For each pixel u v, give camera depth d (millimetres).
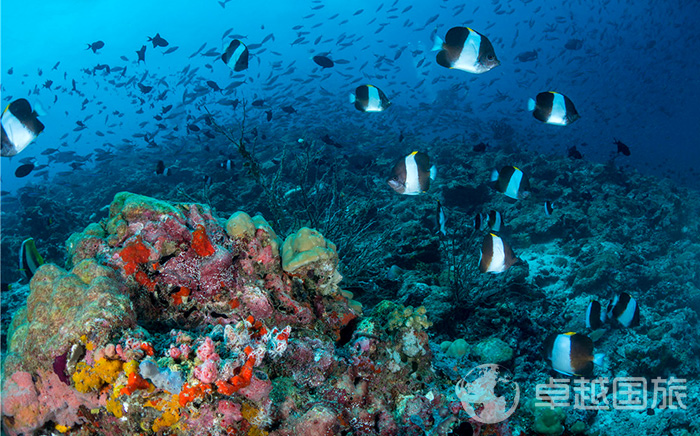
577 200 12305
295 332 2639
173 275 2449
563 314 7098
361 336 2746
